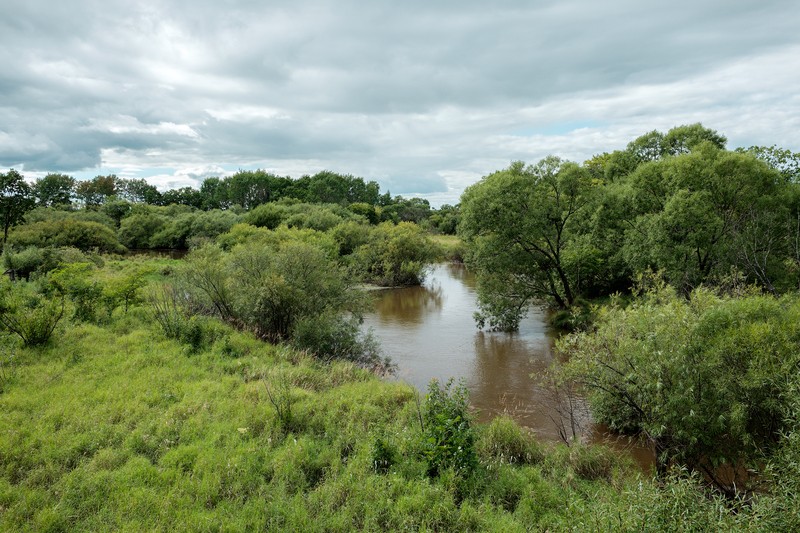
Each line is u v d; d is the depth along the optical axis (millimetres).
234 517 6941
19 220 39812
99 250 50531
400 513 7215
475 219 23297
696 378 8500
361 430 10039
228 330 17500
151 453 8742
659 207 21469
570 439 10914
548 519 7098
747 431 8148
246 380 12977
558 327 23312
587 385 10266
